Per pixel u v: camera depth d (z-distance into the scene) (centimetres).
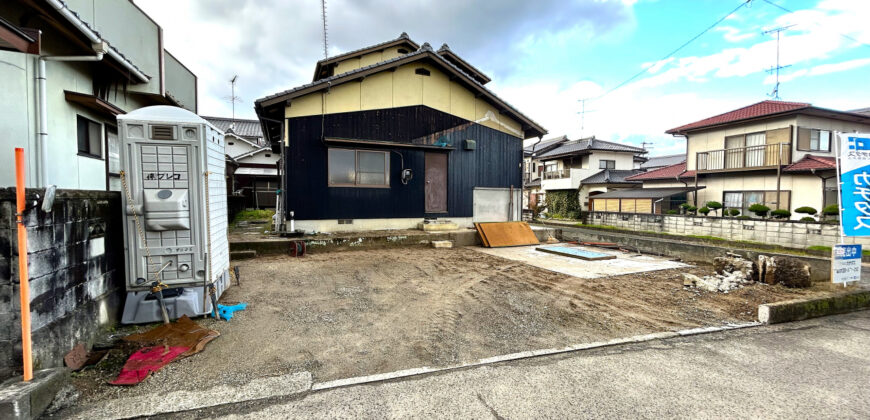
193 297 364
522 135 1219
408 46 1390
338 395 243
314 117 884
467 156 1102
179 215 348
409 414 223
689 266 705
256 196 2106
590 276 614
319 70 1344
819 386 263
